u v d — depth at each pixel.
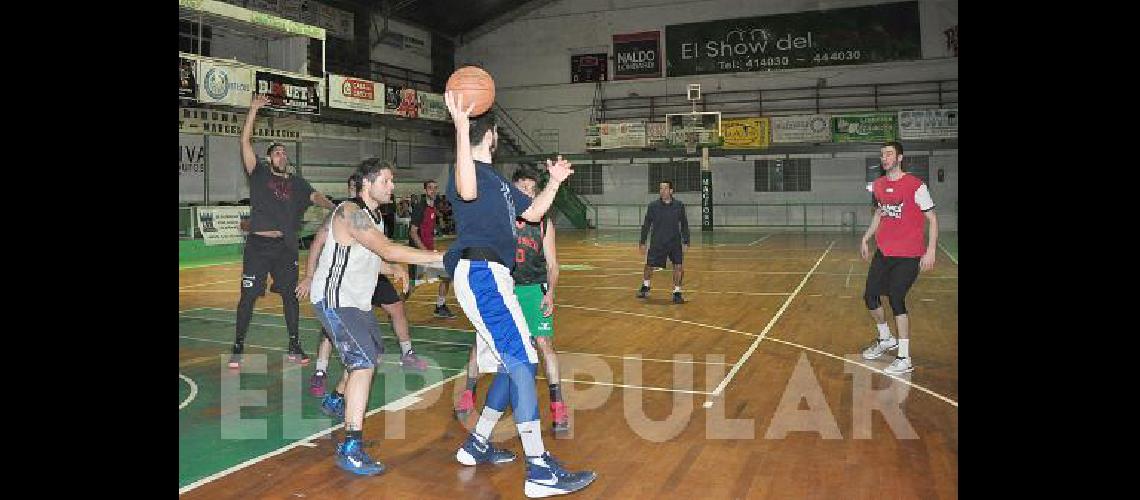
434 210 9.36
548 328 4.66
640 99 32.91
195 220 19.39
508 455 4.12
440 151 33.59
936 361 6.53
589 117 33.69
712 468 3.93
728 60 31.55
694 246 21.97
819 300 10.57
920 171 28.55
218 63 18.23
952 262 16.06
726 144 29.05
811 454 4.13
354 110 23.58
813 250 20.11
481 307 3.53
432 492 3.65
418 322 9.00
